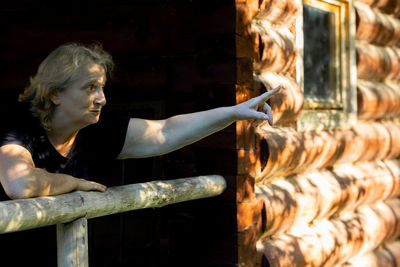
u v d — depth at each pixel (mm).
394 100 7090
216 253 4277
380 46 7234
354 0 6609
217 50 4227
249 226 4352
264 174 4703
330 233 5723
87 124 3117
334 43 6285
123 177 4789
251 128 4363
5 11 5328
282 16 5180
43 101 3025
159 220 4598
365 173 6480
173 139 3447
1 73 5348
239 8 4227
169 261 4523
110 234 5152
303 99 5328
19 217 2469
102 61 3117
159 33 4730
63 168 3213
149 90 4793
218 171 4242
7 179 2766
